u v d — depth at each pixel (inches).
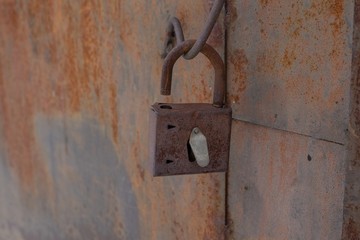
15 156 48.3
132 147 34.2
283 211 25.2
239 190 27.2
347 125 22.2
